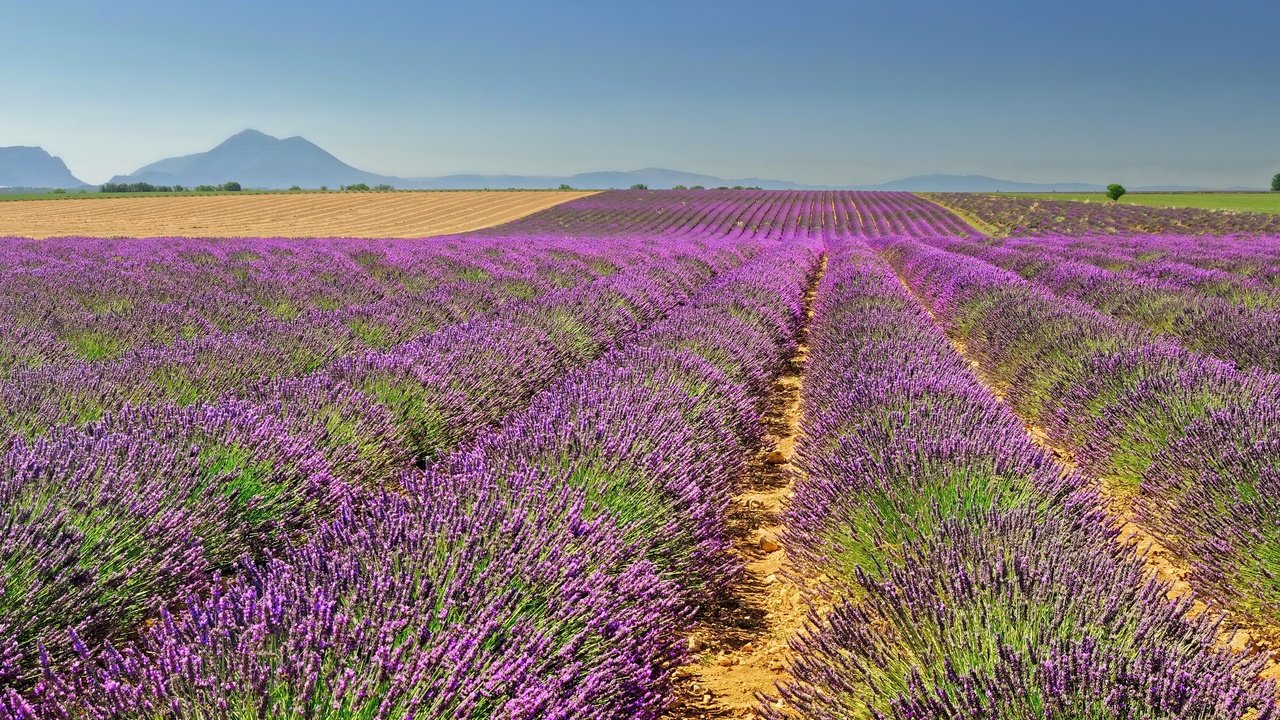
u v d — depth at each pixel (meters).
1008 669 2.02
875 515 3.39
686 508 3.46
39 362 5.62
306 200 66.62
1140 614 2.39
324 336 6.93
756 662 2.98
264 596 2.11
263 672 1.80
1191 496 3.71
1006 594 2.44
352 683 1.81
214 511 3.23
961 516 3.29
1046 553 2.82
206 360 5.75
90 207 53.25
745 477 4.98
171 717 1.80
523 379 6.34
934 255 20.39
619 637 2.34
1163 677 1.97
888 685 2.27
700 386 5.44
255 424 3.84
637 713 2.18
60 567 2.62
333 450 4.11
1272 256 18.14
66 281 9.70
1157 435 4.55
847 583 3.27
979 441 3.90
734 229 49.53
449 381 5.41
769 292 11.55
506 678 1.94
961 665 2.20
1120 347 6.57
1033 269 17.17
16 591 2.46
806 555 3.49
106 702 1.80
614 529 2.96
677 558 3.26
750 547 4.09
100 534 2.81
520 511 2.74
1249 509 3.30
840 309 10.20
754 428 5.47
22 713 1.82
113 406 4.64
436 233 44.41
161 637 2.06
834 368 6.57
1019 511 3.14
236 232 39.47
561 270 14.68
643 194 79.19
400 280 12.49
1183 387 4.92
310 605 2.08
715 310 8.80
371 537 2.67
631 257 18.31
